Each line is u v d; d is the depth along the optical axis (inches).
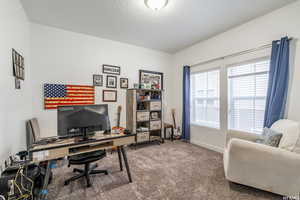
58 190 69.2
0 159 55.6
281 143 65.8
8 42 64.9
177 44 147.4
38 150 56.6
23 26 88.6
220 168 91.2
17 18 77.6
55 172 86.7
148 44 147.8
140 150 125.5
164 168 91.4
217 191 68.2
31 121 92.6
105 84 134.4
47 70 109.7
